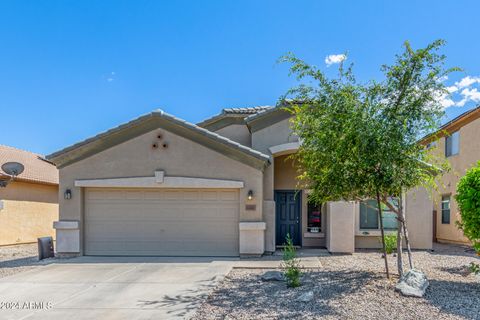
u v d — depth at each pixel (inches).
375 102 393.7
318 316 307.1
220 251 610.2
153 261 566.9
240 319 303.9
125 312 324.8
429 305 330.6
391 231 700.7
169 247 613.9
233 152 604.7
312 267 506.9
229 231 612.4
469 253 670.5
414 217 703.1
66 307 340.8
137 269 507.2
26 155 1104.2
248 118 653.9
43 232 986.1
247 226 594.6
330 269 496.7
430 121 389.1
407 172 394.6
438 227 956.0
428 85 389.1
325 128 396.5
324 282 418.0
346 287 393.7
